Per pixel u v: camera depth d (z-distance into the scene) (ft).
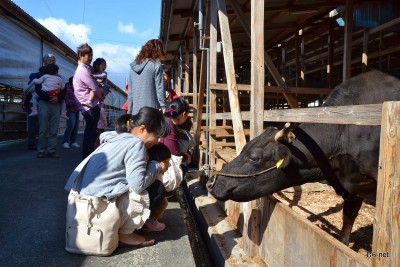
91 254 9.81
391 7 25.16
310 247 8.14
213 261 13.23
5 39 31.22
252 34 11.41
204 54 21.74
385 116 5.51
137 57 15.05
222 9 15.02
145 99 14.67
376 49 32.07
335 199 16.92
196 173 20.27
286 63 37.68
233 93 13.67
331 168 11.40
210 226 14.48
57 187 16.11
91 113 18.78
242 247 12.39
